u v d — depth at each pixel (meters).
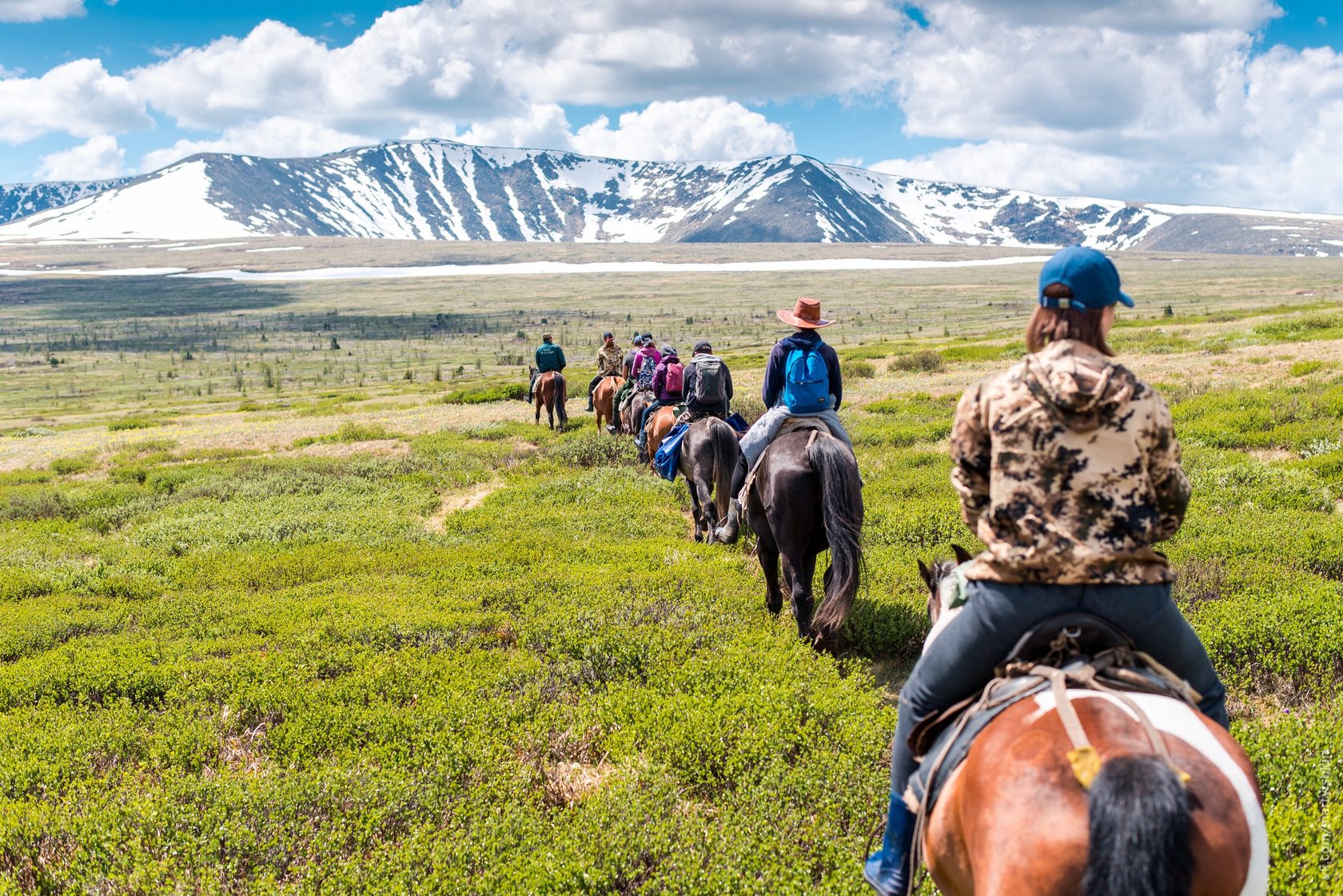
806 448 6.82
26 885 4.62
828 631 6.36
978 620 2.87
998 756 2.53
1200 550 8.66
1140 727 2.44
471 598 9.28
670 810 4.82
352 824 4.83
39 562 12.63
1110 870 2.01
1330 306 47.97
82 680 7.25
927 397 22.52
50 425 58.50
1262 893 2.34
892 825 3.30
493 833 4.62
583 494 14.86
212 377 136.62
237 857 4.54
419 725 5.97
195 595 10.36
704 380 10.79
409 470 18.22
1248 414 15.01
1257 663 6.20
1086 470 2.60
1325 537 8.74
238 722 6.58
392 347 179.12
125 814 4.88
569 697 6.61
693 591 8.65
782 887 4.02
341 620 8.50
